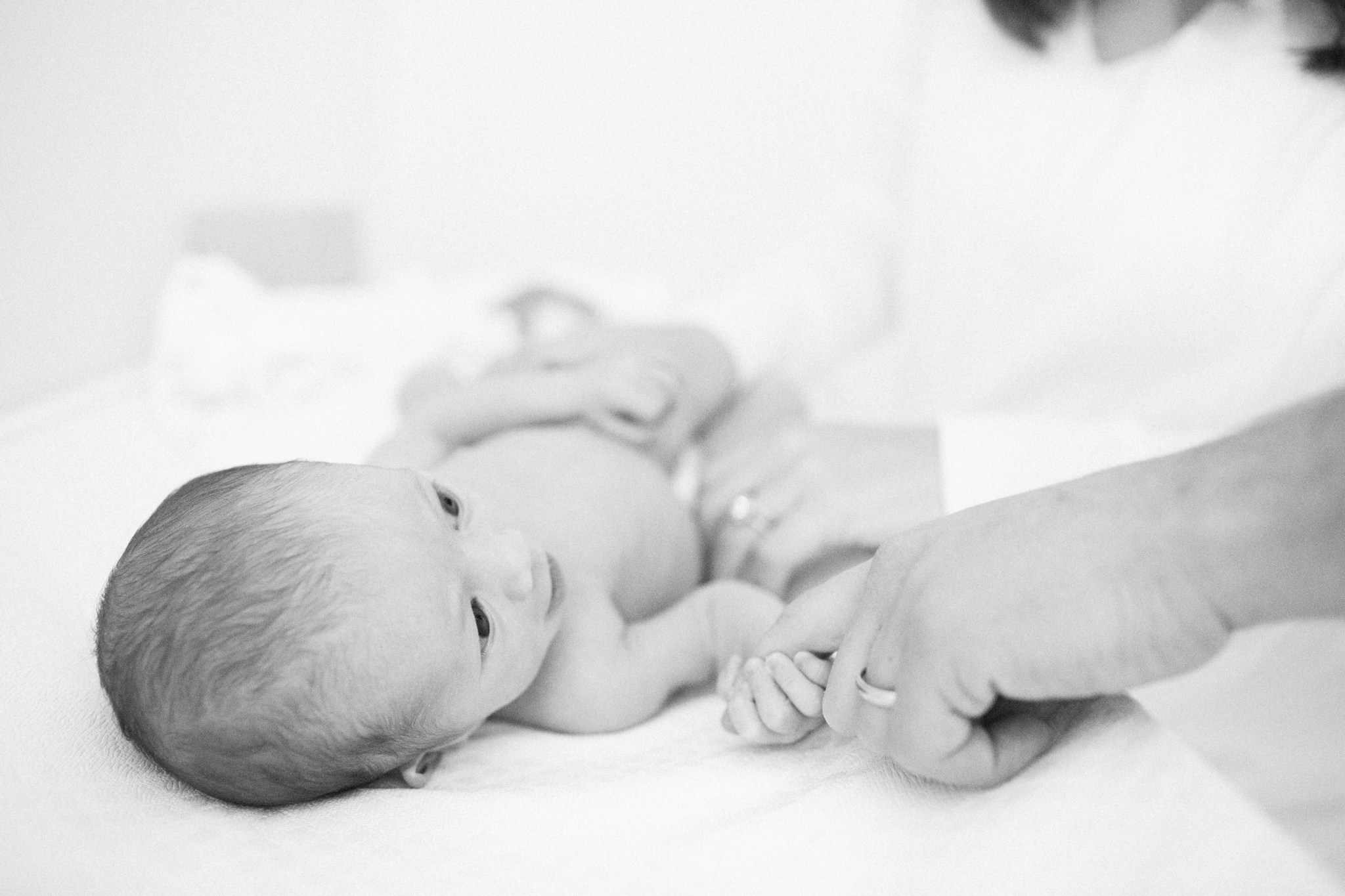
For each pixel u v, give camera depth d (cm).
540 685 83
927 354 142
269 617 67
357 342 167
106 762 67
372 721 67
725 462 114
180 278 166
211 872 57
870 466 102
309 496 75
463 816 62
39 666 75
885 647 56
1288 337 106
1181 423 113
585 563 92
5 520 103
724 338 137
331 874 57
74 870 56
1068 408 126
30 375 165
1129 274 117
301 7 214
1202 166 113
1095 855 51
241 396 153
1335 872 55
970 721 54
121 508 107
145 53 188
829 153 235
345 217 220
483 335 164
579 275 194
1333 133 106
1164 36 118
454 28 233
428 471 97
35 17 165
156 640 67
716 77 236
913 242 144
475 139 242
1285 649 76
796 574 96
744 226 242
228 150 209
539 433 110
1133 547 49
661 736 76
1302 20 109
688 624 87
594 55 236
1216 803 52
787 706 65
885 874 53
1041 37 126
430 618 70
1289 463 47
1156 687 77
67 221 173
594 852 58
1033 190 125
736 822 59
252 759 65
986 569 52
